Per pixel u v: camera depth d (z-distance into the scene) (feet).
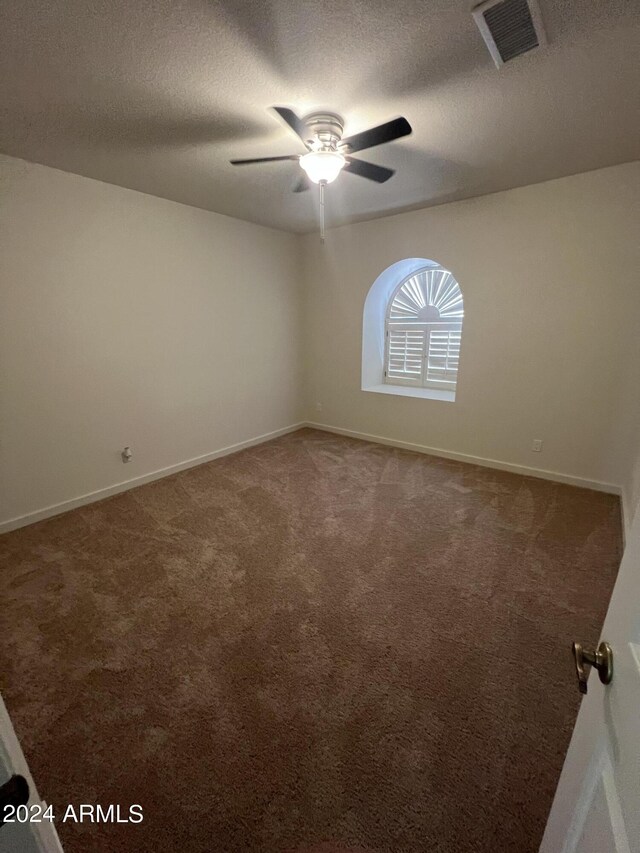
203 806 3.65
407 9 3.90
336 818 3.56
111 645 5.40
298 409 15.66
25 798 1.49
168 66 4.74
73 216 8.41
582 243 9.11
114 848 3.36
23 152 7.24
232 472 11.48
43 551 7.59
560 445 10.38
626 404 9.29
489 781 3.83
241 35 4.24
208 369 11.93
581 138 6.89
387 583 6.65
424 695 4.69
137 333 9.99
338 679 4.90
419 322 13.65
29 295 8.02
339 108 5.70
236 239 11.99
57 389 8.73
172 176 8.37
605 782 1.79
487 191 9.80
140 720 4.41
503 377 10.89
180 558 7.37
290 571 6.98
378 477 11.03
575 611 5.99
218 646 5.39
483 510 9.09
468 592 6.42
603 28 4.15
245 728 4.32
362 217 11.96
